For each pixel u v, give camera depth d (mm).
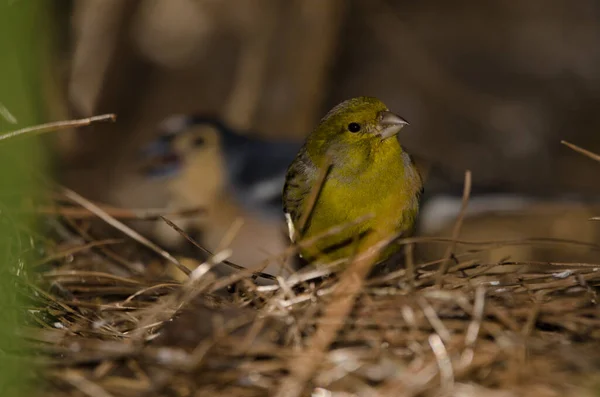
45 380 7188
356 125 9781
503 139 20844
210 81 19859
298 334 7660
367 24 20609
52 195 11016
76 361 7336
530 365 7234
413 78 21281
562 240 9000
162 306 8391
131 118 18891
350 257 8875
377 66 21203
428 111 21203
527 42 23484
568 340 7648
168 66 19547
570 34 23672
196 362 7262
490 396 6930
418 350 7434
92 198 16984
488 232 15789
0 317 7945
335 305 7922
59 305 8781
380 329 7727
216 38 19859
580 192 14883
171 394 7137
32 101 11914
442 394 6977
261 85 17734
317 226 9898
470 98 21469
